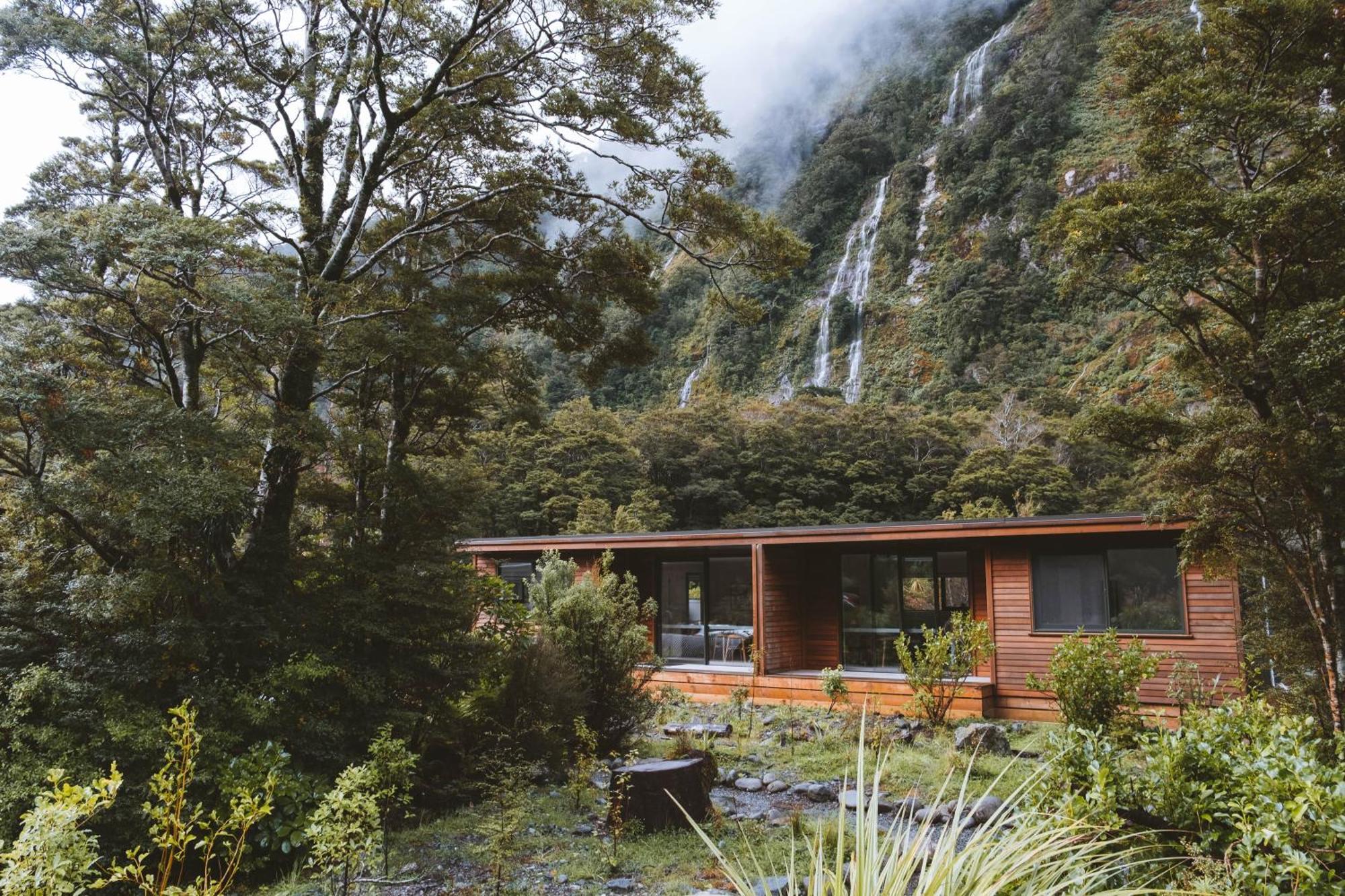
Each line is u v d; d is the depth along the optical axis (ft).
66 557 20.48
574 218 36.88
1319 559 23.30
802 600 47.80
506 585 27.91
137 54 27.07
